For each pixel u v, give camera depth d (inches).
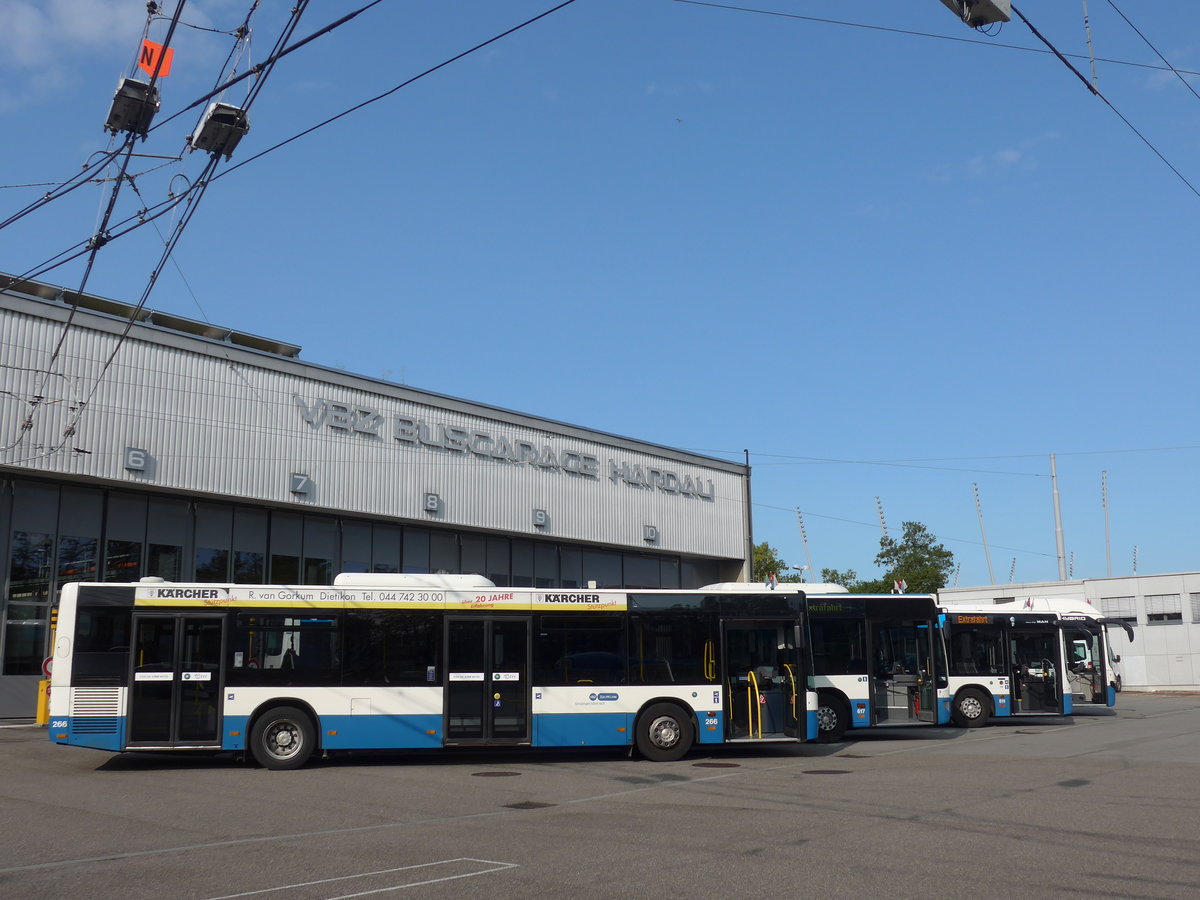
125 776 653.9
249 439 1240.2
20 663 1067.3
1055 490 2272.4
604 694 731.4
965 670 1050.1
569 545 1683.1
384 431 1390.3
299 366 1304.1
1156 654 1894.7
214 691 687.7
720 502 1916.8
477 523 1488.7
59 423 1074.1
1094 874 342.6
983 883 331.0
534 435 1596.9
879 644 936.3
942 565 2177.7
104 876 356.5
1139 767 659.4
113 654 682.2
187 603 693.9
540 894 323.9
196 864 376.8
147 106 511.5
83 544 1128.2
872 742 898.1
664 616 749.9
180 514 1213.7
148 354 1157.1
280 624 702.5
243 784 615.2
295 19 421.1
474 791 585.6
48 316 1078.4
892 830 434.3
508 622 730.2
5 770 680.4
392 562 1427.2
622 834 434.6
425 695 708.7
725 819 472.7
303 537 1330.0
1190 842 398.3
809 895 318.0
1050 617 1069.8
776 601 762.8
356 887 335.6
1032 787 567.8
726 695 744.3
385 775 663.8
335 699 698.2
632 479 1747.0
